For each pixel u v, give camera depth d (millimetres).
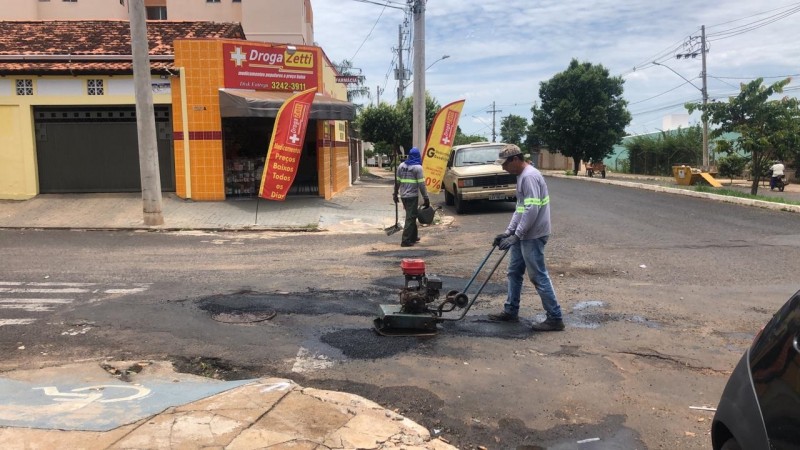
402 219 14703
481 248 10680
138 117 12688
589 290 7438
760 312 6445
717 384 4613
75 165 15617
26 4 27891
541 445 3740
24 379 4445
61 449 3299
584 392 4469
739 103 19547
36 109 15328
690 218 14000
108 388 4281
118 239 11594
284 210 15172
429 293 5746
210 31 17906
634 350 5332
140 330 5707
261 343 5402
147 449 3309
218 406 3932
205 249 10539
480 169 15852
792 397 2164
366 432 3668
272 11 28453
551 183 27641
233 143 16625
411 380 4648
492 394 4422
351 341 5473
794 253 9609
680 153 42594
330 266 8922
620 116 42875
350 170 26141
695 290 7406
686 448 3686
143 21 12383
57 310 6312
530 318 6254
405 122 34625
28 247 10484
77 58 15203
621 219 14016
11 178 15234
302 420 3766
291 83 16359
